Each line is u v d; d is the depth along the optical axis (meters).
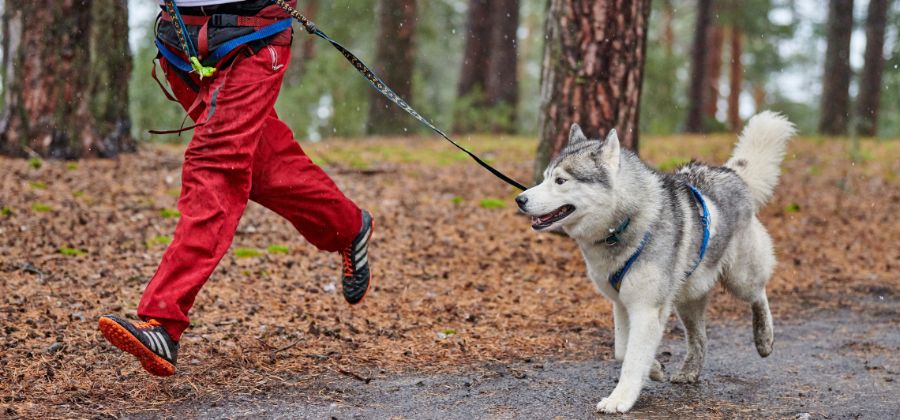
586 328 6.15
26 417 3.81
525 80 40.47
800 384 4.88
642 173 4.42
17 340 4.84
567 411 4.23
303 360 4.98
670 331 6.24
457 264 7.82
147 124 15.12
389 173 12.45
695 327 4.95
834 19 22.81
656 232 4.29
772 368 5.26
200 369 4.66
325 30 23.16
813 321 6.68
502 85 22.86
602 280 4.45
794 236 10.02
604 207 4.25
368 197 10.55
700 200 4.61
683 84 30.08
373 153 14.78
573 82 8.66
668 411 4.30
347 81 18.44
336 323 5.81
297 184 4.31
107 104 11.53
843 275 8.43
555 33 8.77
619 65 8.60
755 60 33.97
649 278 4.27
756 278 5.12
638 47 8.67
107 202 9.06
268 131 4.21
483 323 6.12
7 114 11.14
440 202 10.56
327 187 4.41
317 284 6.82
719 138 19.97
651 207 4.29
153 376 4.50
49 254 6.92
